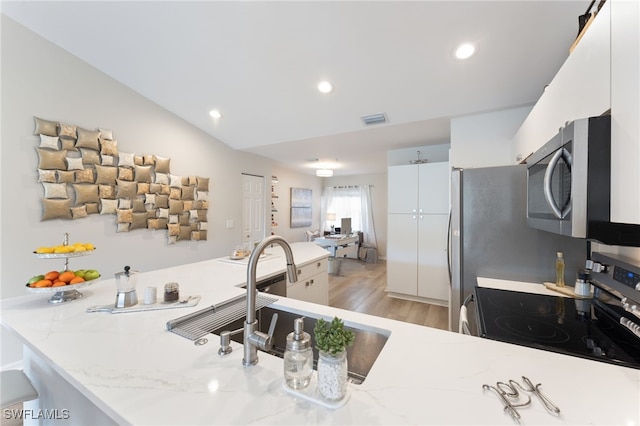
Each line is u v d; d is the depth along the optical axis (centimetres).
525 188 174
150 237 317
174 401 65
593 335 105
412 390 67
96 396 67
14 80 216
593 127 89
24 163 221
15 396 118
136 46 231
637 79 73
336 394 62
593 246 155
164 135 329
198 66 249
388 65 219
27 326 107
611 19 87
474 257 188
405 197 390
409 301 384
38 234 229
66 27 218
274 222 627
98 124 268
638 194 73
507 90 234
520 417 58
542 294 151
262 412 61
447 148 402
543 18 164
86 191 257
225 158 415
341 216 769
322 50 211
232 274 190
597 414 59
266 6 178
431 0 162
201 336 100
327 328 67
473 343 92
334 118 309
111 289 155
